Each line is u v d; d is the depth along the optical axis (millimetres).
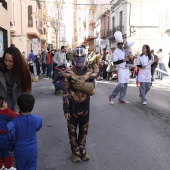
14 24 29828
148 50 9023
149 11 28422
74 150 4523
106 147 5180
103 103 9484
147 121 7020
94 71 4375
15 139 3373
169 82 16828
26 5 31156
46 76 20109
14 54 3908
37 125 3508
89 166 4363
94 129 6305
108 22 38812
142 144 5340
